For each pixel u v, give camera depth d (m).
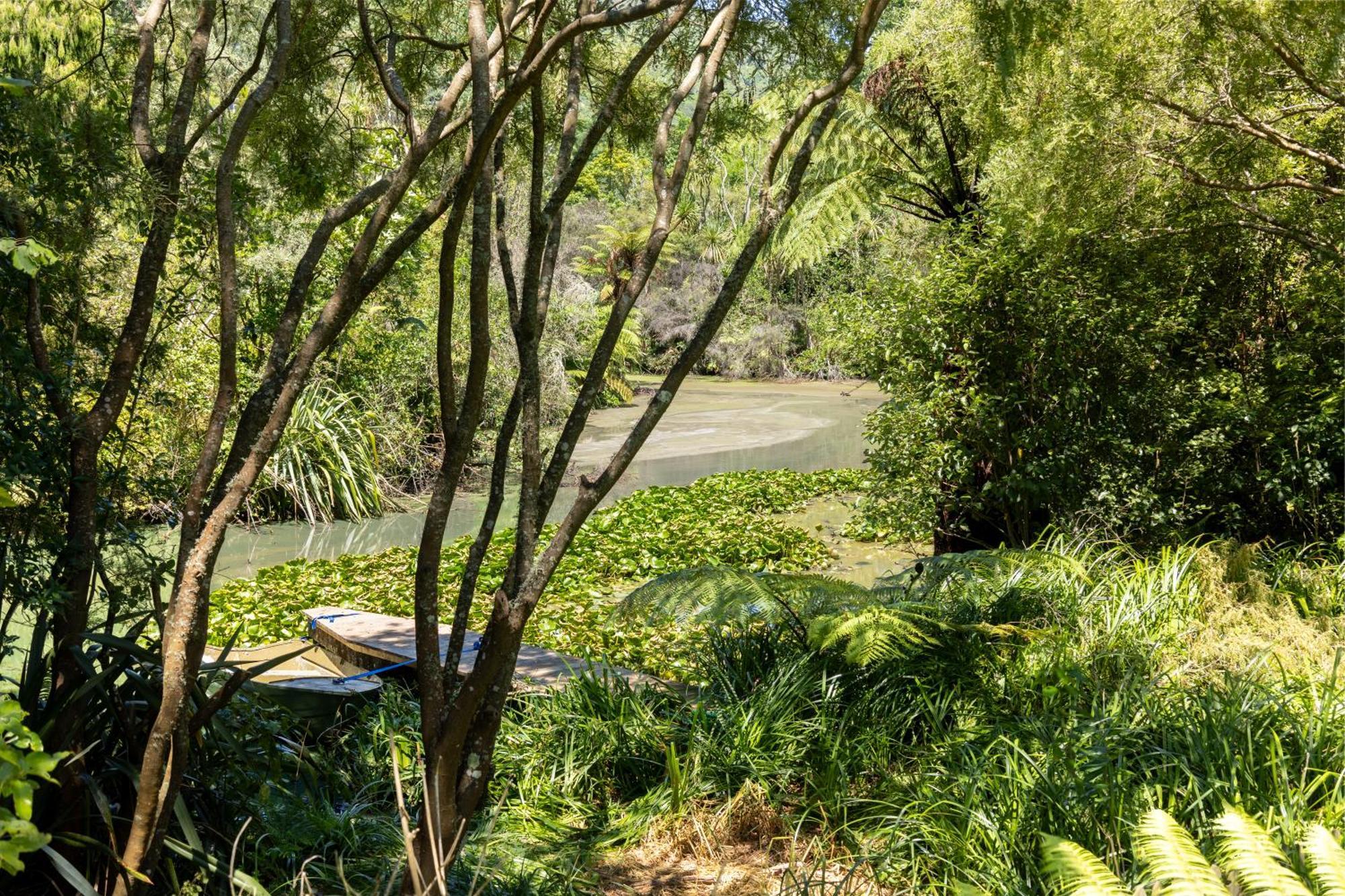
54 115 3.42
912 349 8.40
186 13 4.61
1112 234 8.02
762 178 2.79
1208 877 2.15
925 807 3.83
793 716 4.56
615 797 4.48
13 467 3.03
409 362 14.85
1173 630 5.21
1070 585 5.64
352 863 3.53
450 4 4.23
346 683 5.13
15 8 4.28
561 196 2.83
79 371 3.66
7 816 1.57
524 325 2.85
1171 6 6.65
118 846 3.12
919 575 5.80
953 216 12.05
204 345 9.94
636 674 5.57
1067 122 7.16
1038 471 7.75
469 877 3.46
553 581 9.45
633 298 2.79
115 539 3.60
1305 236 7.63
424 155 2.76
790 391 32.72
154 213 3.22
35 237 3.33
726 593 4.99
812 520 12.94
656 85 4.22
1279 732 3.82
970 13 3.46
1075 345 7.88
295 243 9.49
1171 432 8.00
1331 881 2.17
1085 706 4.34
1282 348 8.28
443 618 7.66
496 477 2.87
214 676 3.54
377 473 14.75
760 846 4.04
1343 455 7.62
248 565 11.12
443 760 2.62
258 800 3.53
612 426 23.34
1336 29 6.26
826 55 3.85
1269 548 7.65
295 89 4.09
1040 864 3.25
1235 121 7.30
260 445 2.64
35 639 3.17
